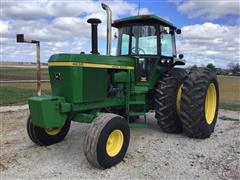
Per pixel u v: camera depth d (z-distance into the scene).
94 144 4.38
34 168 4.62
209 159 4.95
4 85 18.80
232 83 32.41
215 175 4.32
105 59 5.47
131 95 6.16
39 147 5.63
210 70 6.39
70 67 4.81
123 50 6.79
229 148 5.49
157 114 6.43
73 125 7.36
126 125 4.90
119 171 4.50
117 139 4.79
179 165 4.71
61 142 5.93
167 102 6.26
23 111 9.41
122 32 6.81
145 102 6.51
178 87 6.39
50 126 4.67
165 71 6.90
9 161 4.91
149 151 5.35
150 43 6.51
